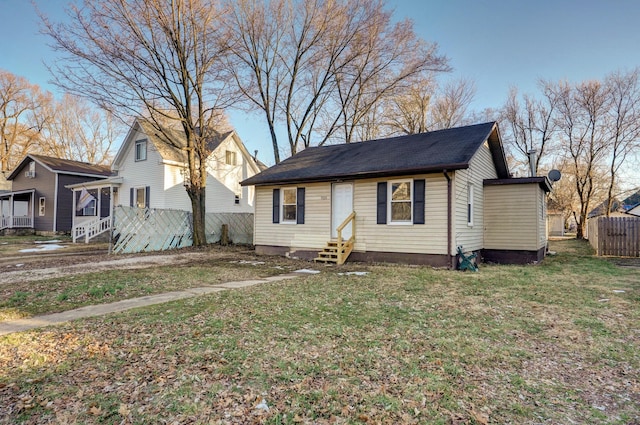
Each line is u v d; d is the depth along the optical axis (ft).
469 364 12.19
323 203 42.78
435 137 42.88
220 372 11.41
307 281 27.71
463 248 36.29
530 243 40.91
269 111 72.90
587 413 9.31
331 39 66.64
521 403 9.75
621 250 47.65
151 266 36.11
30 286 25.18
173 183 65.51
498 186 42.86
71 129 140.97
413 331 15.43
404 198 37.58
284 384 10.66
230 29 55.77
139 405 9.49
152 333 15.12
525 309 19.20
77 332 15.30
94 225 67.05
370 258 39.34
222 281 27.89
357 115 76.74
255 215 49.32
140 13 47.11
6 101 124.47
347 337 14.64
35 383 10.75
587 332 15.56
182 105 54.44
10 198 87.61
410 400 9.79
